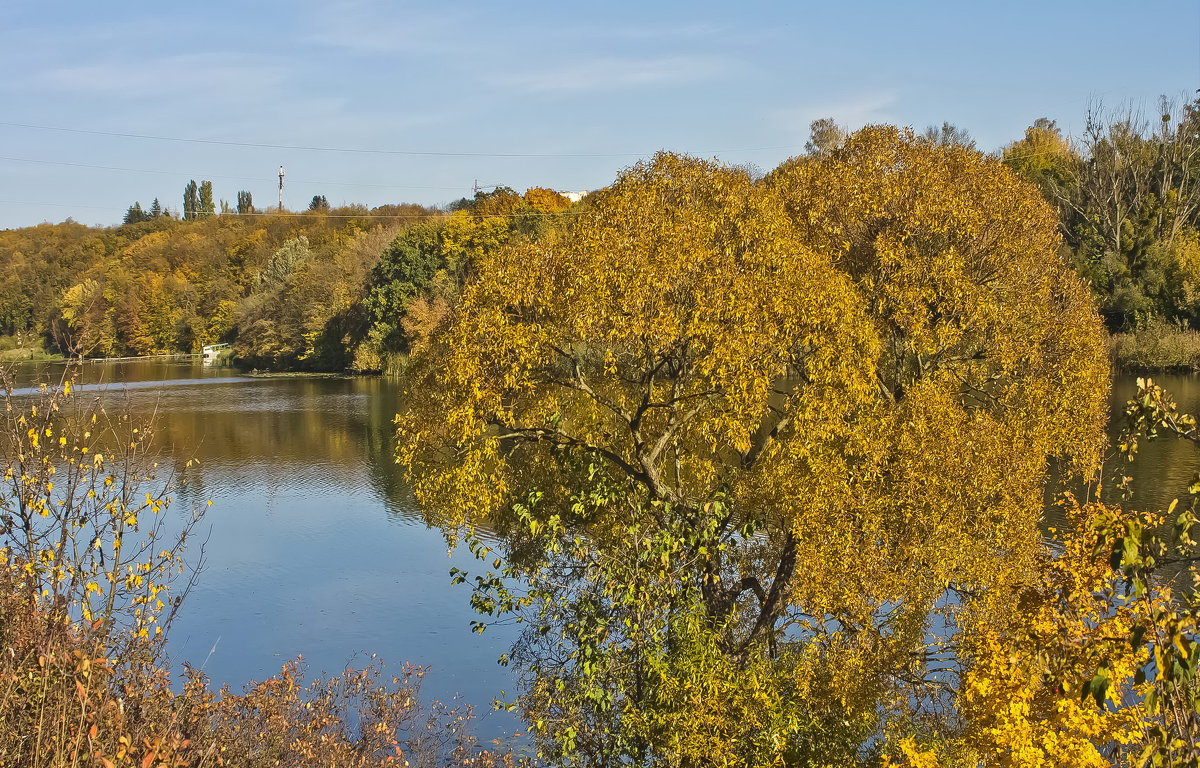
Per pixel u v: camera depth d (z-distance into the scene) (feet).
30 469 26.68
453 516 66.23
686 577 50.70
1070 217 277.64
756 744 47.60
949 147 82.07
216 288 413.39
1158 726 23.39
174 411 227.20
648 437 75.56
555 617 48.83
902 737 51.52
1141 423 26.53
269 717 32.30
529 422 68.13
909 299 69.31
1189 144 289.53
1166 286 246.06
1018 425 69.51
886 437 64.44
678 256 62.54
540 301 64.28
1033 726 32.32
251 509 127.03
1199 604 23.04
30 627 22.95
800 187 78.59
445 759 56.59
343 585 96.32
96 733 20.81
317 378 327.47
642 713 46.06
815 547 60.44
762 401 63.41
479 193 351.25
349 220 487.61
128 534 90.07
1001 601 56.70
